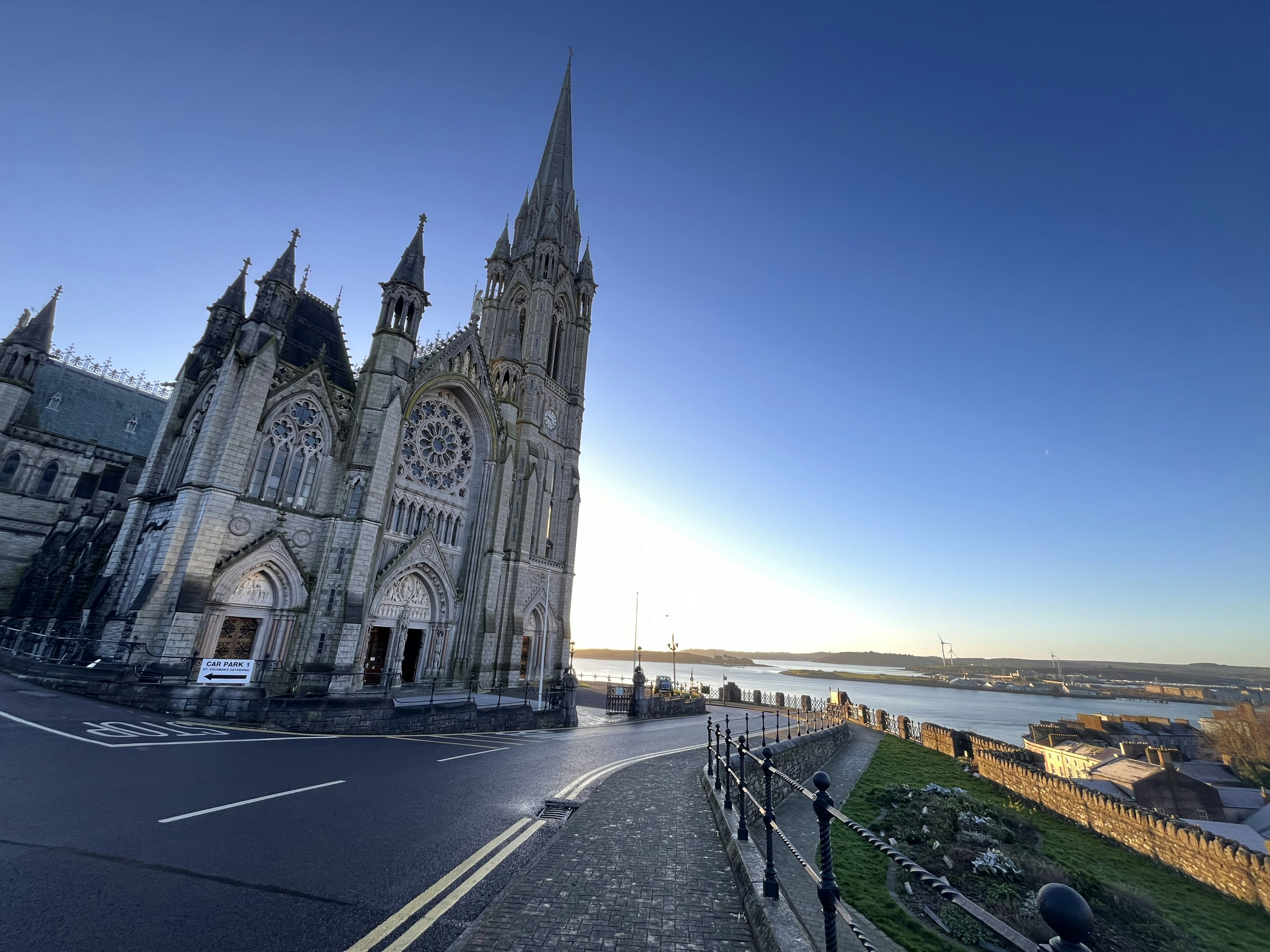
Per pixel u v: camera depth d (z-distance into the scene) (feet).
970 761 130.41
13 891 24.21
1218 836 74.23
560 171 231.71
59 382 175.52
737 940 22.59
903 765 122.31
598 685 238.48
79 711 66.03
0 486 153.07
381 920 23.50
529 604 165.07
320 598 110.01
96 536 126.93
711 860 31.60
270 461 110.11
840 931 32.27
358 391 128.26
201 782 43.11
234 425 103.40
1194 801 139.23
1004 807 97.91
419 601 135.03
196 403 118.01
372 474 119.34
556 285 203.82
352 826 35.45
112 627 96.78
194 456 102.12
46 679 80.18
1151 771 147.13
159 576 94.48
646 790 48.93
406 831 35.06
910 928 46.78
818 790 18.29
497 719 94.63
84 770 43.60
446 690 130.82
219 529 99.40
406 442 137.80
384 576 124.36
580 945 21.77
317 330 140.67
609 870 29.60
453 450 150.82
